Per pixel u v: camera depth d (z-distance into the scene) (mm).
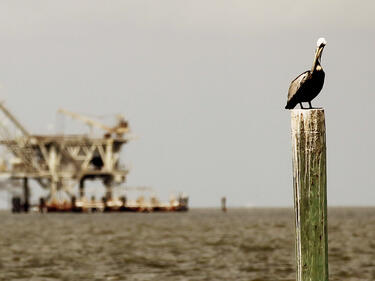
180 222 152750
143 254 77688
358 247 82250
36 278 60094
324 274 24953
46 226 136375
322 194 24719
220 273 61781
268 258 72250
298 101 25672
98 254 78188
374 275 59562
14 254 78688
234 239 97562
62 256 76250
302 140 24609
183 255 76188
